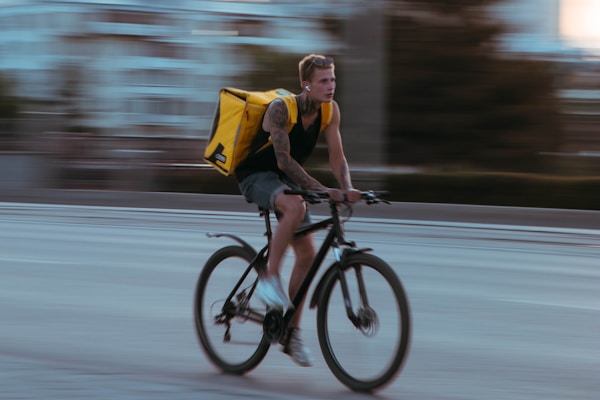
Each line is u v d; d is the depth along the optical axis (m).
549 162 31.48
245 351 6.30
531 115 31.05
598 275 11.19
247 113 5.95
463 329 7.87
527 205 22.02
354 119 22.28
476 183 22.27
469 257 12.84
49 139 26.28
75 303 8.93
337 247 5.86
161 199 21.56
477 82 30.39
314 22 32.22
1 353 6.80
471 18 30.31
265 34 33.56
